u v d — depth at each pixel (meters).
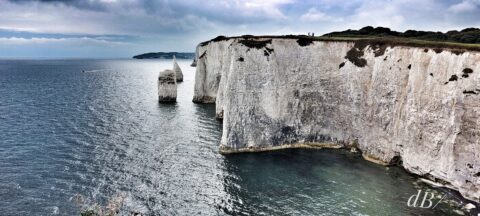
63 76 167.62
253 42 47.94
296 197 32.44
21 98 87.50
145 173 37.72
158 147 46.56
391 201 31.36
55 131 53.72
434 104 34.56
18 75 173.75
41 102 80.94
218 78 77.88
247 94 46.31
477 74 30.89
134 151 44.75
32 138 49.88
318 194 32.94
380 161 40.97
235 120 45.53
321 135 47.91
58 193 32.69
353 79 45.75
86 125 57.72
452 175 32.28
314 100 48.19
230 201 31.78
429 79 35.59
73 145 46.75
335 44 48.34
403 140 38.25
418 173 36.31
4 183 34.59
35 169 38.28
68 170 38.12
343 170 38.81
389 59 41.16
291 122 47.69
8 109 71.56
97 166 39.41
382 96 41.22
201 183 35.47
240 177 36.97
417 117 36.34
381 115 41.16
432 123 34.62
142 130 54.94
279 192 33.47
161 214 29.55
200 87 80.94
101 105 76.88
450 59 33.94
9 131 53.50
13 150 44.53
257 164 40.84
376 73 42.56
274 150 46.09
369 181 35.72
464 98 31.39
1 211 29.27
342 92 46.84
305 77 48.34
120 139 49.88
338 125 47.25
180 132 54.16
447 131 33.06
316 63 48.44
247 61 46.97
